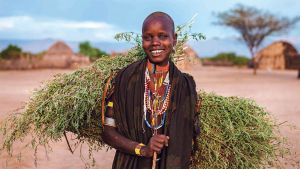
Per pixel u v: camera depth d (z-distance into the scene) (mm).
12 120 3568
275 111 12719
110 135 2938
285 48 67125
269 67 64625
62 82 3469
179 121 2881
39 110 3393
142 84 2900
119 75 2938
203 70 50000
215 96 3539
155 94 2898
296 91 20672
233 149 3412
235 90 20812
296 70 64375
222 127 3428
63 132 3381
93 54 64750
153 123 2885
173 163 2852
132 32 3551
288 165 5969
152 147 2775
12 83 24672
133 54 3521
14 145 7211
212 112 3441
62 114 3359
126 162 2938
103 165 6461
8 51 56031
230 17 49406
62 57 58781
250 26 49250
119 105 2908
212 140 3410
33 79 29016
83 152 7164
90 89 3346
